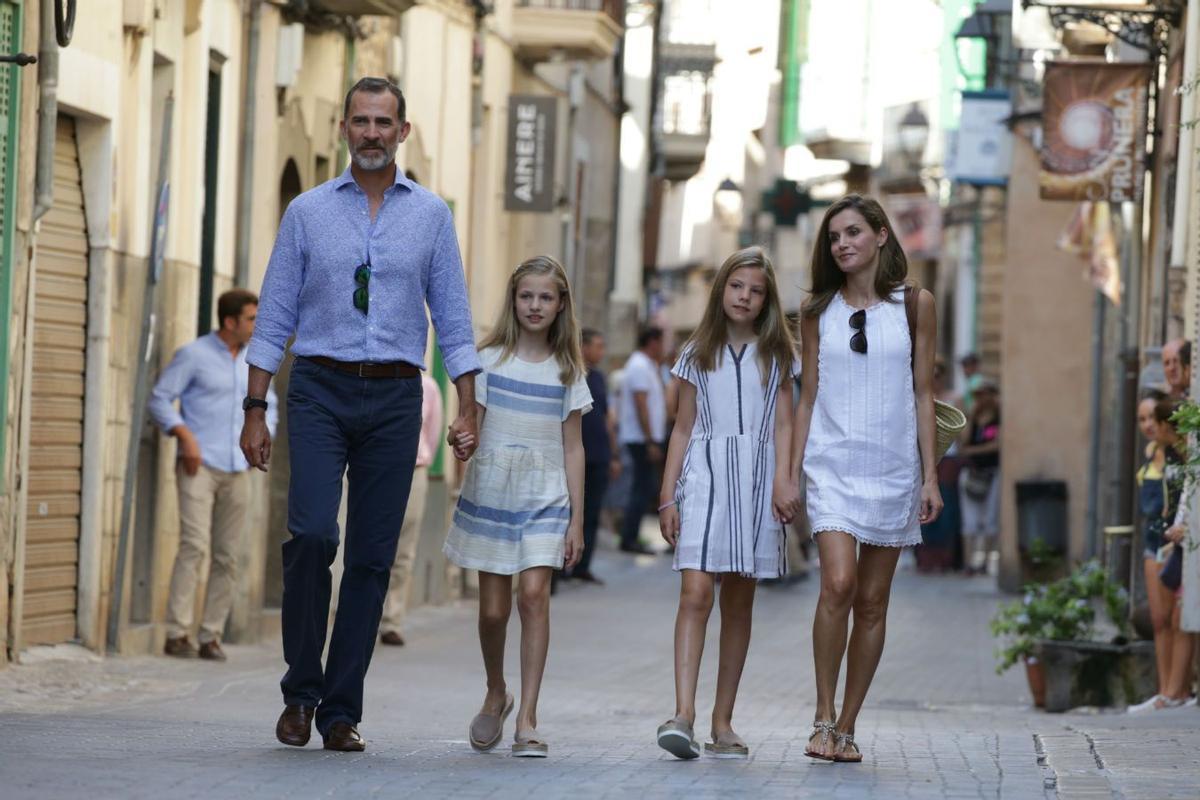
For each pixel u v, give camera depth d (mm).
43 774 13734
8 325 21609
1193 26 27688
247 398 15922
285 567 15875
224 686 22828
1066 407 48000
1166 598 24828
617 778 14812
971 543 53688
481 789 13859
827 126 105062
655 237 91125
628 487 56031
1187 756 16953
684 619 16703
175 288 27172
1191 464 21281
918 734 19859
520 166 45844
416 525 30531
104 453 24688
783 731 21203
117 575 24891
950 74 51344
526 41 46969
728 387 16781
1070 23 39906
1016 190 48719
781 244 125438
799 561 47031
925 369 16516
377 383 15922
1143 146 35406
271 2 30750
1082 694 26000
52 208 23656
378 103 15875
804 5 115938
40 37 22203
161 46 26344
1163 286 35000
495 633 17016
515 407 16859
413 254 16000
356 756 15664
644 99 78625
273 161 31359
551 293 16844
